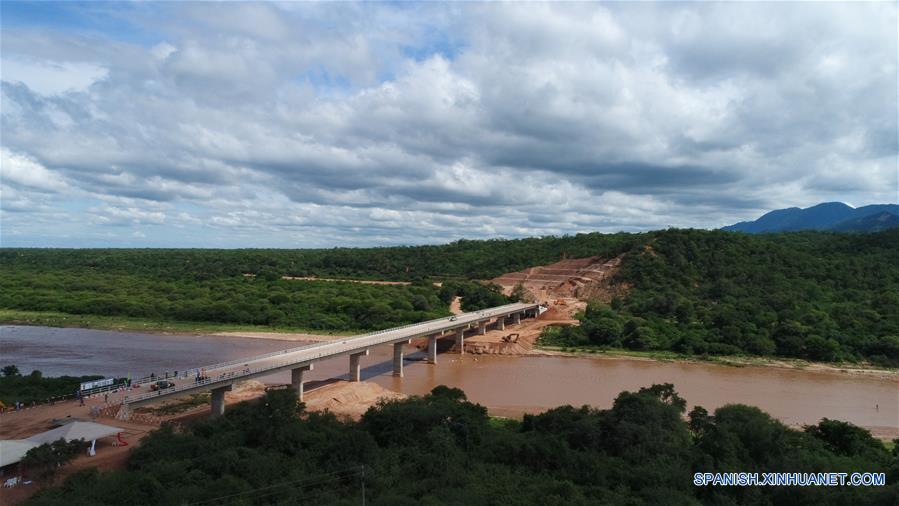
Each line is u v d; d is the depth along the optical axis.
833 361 143.62
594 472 54.41
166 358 135.50
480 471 54.56
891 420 94.62
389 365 134.12
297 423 61.72
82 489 47.91
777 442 60.91
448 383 115.50
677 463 56.12
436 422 64.38
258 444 59.75
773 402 104.44
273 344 156.75
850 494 48.59
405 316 183.88
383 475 52.28
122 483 47.66
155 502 44.94
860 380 126.19
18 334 168.00
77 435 60.84
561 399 102.69
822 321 162.25
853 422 92.81
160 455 55.69
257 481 48.94
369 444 56.88
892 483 52.47
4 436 67.69
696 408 70.75
